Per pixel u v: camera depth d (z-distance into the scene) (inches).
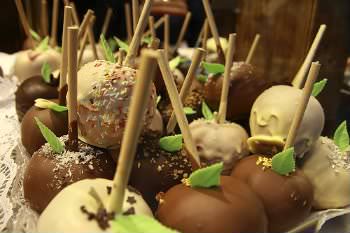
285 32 23.0
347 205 15.8
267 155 15.3
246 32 27.1
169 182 14.0
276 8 23.5
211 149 15.8
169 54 25.2
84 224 10.2
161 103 18.3
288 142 14.2
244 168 14.5
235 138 16.0
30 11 39.5
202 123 16.6
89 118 13.7
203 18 39.6
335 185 15.6
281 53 23.5
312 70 13.2
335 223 15.2
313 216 15.1
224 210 11.1
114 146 14.3
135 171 13.9
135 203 11.4
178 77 21.9
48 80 21.5
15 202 14.4
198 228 11.0
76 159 13.7
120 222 10.3
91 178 13.4
